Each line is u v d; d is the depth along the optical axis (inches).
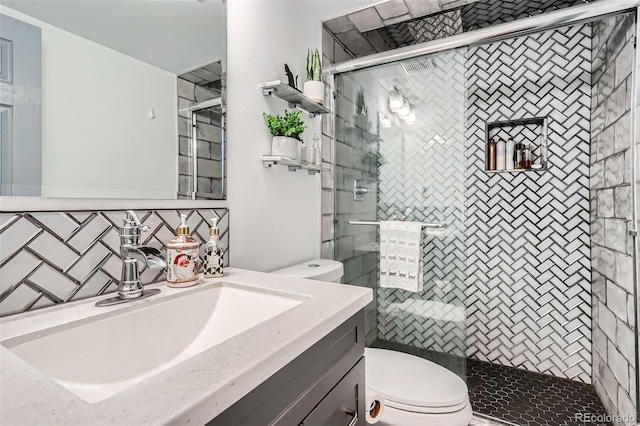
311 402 22.9
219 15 44.6
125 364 26.3
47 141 26.9
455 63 68.1
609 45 69.2
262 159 51.7
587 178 82.0
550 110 86.2
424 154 71.6
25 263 25.4
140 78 34.4
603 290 71.7
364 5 68.6
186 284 33.2
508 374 85.1
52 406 13.4
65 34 28.3
